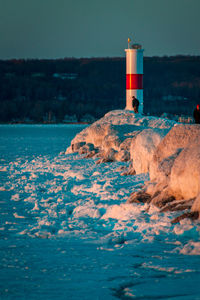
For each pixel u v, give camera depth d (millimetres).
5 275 25016
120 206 43688
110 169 79062
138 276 24469
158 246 31016
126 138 99000
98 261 27797
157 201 42906
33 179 76562
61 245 32594
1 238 35625
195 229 32781
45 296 21625
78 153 111062
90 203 48750
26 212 48750
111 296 21547
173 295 21406
